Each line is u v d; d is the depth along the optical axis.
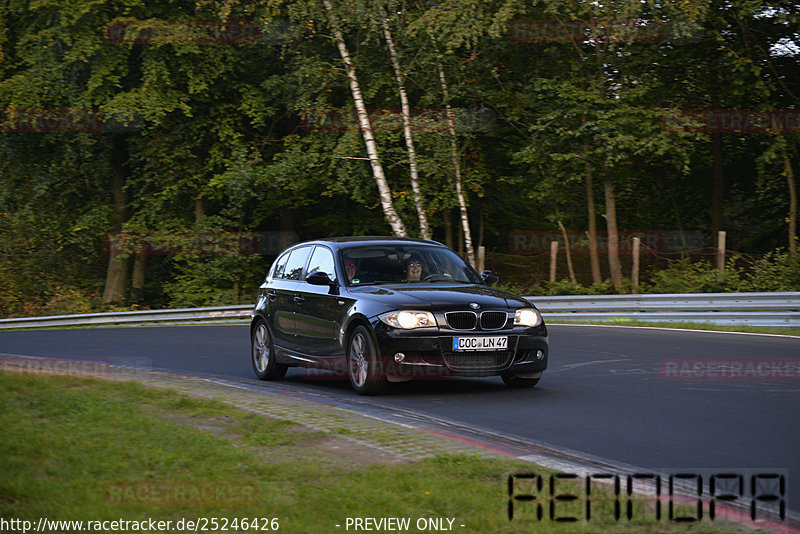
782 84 24.58
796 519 4.77
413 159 24.14
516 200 29.48
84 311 29.84
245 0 26.80
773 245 29.69
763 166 24.64
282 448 6.15
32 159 30.95
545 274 24.75
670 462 6.20
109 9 27.98
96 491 4.68
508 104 25.42
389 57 25.56
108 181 32.06
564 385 9.85
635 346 13.44
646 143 22.48
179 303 29.14
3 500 4.46
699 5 21.25
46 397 7.51
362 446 6.25
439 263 10.34
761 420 7.70
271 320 11.11
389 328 8.95
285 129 30.42
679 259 23.44
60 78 27.03
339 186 25.44
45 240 33.09
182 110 28.56
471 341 8.98
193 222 30.08
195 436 6.24
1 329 25.45
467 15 22.53
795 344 13.37
